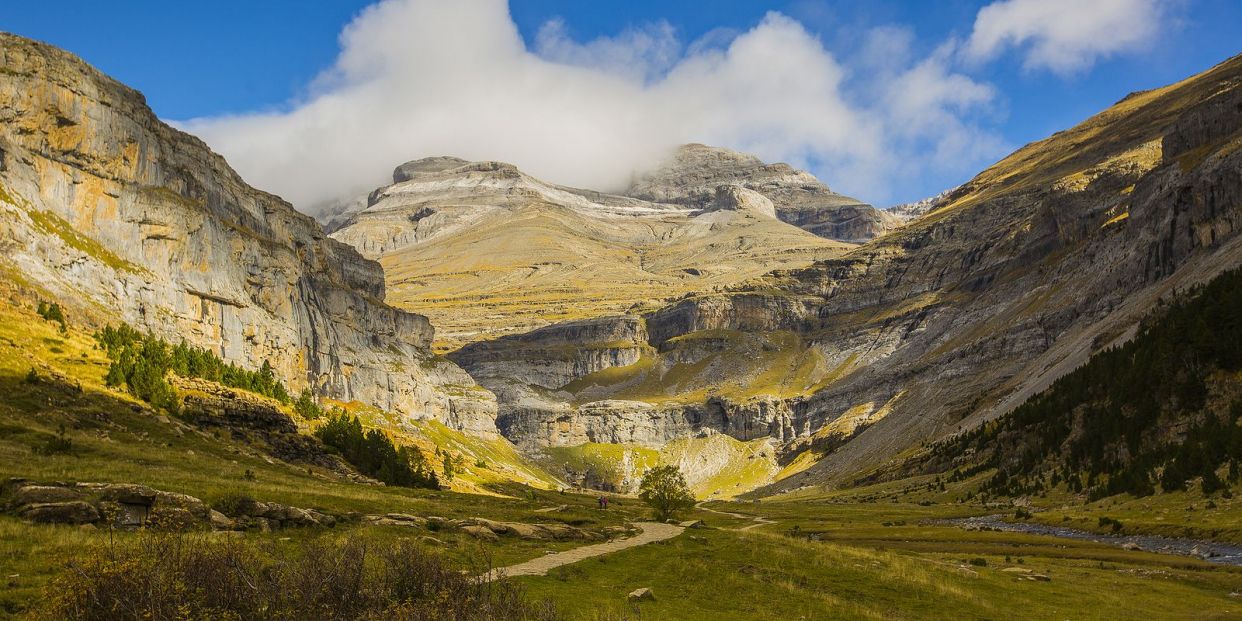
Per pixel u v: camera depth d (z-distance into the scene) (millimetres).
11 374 99812
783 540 75750
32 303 139250
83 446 77625
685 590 49250
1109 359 185000
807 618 44312
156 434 100312
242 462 101312
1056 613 50844
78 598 28297
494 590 37344
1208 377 136750
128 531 42500
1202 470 108938
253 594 30719
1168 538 93062
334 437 138875
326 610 31172
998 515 140625
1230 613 51281
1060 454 167250
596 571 52688
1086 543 94875
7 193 159625
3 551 35688
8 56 175125
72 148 181750
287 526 52031
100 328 151875
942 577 60312
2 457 59062
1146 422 140500
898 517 159125
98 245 180375
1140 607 54219
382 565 35906
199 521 46281
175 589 29094
